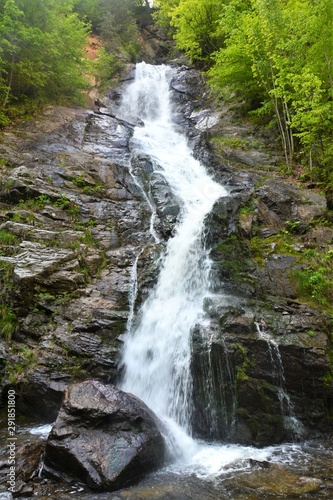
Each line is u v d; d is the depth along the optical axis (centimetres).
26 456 536
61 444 520
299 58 1294
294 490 488
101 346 754
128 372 750
